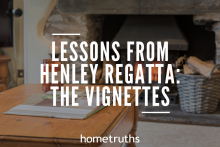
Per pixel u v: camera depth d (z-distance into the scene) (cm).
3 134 79
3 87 293
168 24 273
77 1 268
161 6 253
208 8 246
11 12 298
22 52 313
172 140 196
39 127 86
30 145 77
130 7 258
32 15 283
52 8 276
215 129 219
